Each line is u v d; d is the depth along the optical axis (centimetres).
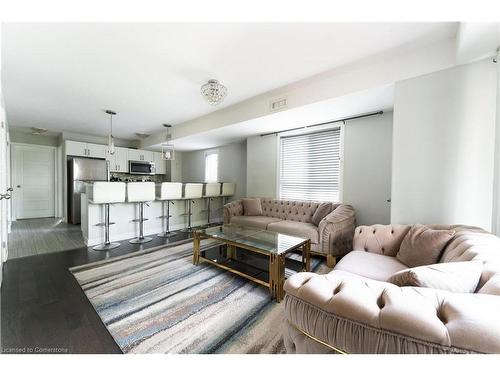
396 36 175
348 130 331
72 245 350
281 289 194
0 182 218
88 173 530
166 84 265
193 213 504
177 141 509
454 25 161
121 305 182
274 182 430
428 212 193
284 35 174
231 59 210
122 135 566
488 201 171
